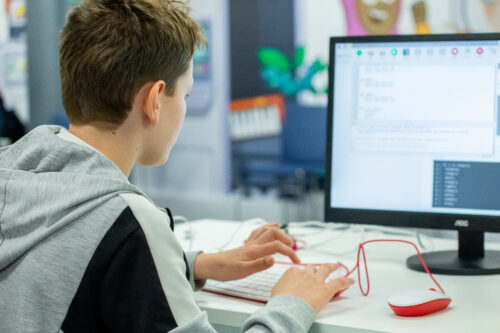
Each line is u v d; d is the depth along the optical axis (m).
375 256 1.19
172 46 0.77
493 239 3.58
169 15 0.78
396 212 1.13
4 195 0.69
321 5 4.71
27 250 0.65
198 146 5.34
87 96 0.74
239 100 5.12
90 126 0.76
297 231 1.44
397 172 1.13
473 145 1.08
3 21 5.64
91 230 0.65
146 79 0.75
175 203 5.34
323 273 0.88
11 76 5.68
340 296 0.92
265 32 4.95
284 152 4.31
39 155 0.71
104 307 0.64
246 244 1.05
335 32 4.69
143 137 0.78
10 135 5.54
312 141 4.20
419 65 1.11
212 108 5.23
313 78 4.81
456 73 1.09
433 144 1.11
